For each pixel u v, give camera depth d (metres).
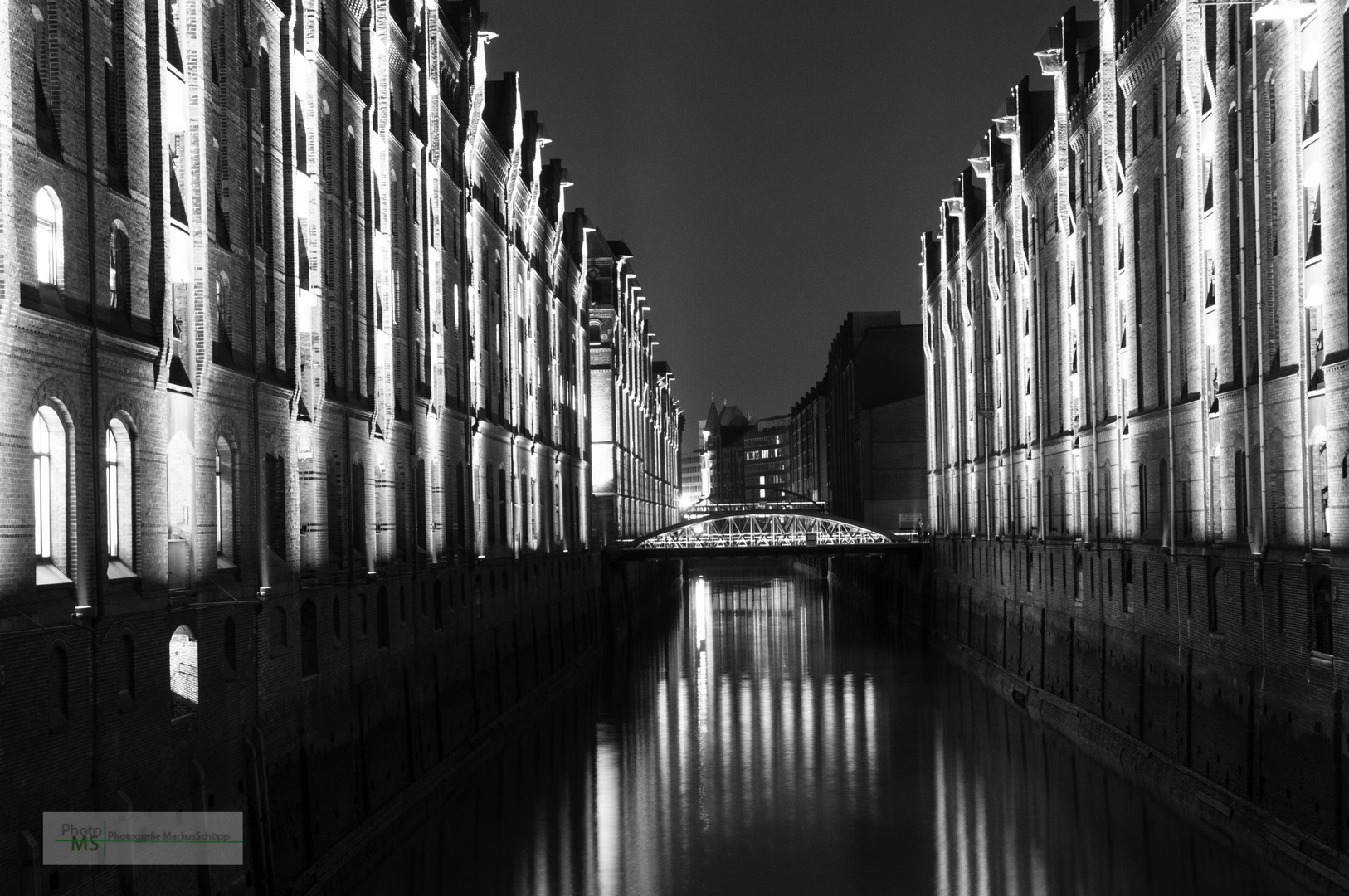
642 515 113.38
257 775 23.67
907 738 45.53
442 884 28.48
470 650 43.06
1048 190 52.25
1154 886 27.59
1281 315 29.33
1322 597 27.20
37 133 17.81
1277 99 29.20
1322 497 27.55
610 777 39.75
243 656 23.84
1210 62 34.22
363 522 32.44
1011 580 58.00
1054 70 50.22
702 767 41.09
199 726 21.80
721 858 30.72
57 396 17.86
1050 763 40.84
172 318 21.72
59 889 17.08
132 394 20.19
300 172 28.81
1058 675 49.41
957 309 73.38
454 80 45.03
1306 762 27.48
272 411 26.39
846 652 72.31
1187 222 36.03
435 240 40.59
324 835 27.36
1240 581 31.56
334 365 30.72
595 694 57.97
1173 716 36.41
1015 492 58.00
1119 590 42.00
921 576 80.12
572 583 68.06
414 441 36.88
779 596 125.69
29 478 17.12
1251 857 29.08
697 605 114.88
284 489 27.03
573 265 72.56
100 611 18.62
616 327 91.38
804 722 49.34
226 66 24.38
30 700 16.70
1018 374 57.47
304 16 29.25
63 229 18.23
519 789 38.16
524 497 55.97
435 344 40.38
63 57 18.41
